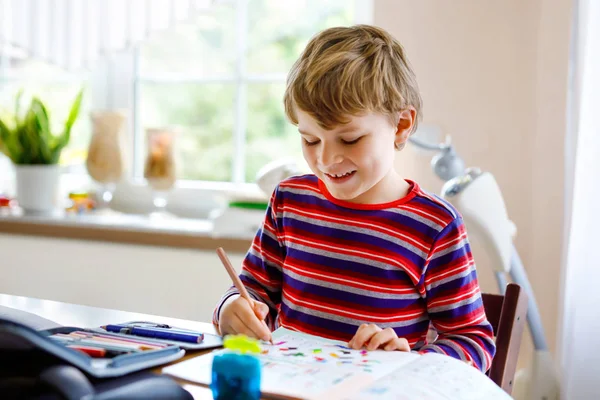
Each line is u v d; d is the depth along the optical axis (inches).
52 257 83.6
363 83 37.4
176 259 77.1
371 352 33.9
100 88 94.3
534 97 66.2
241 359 26.1
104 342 33.1
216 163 88.7
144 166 86.3
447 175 58.0
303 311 42.6
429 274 41.1
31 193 88.9
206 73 88.4
